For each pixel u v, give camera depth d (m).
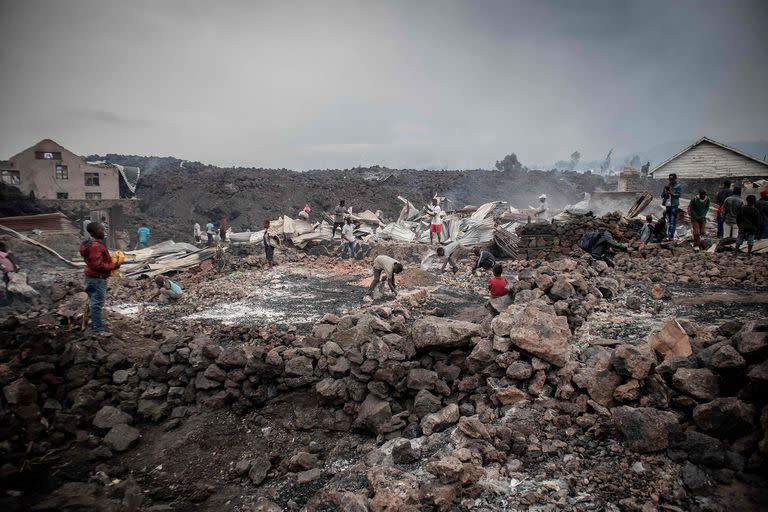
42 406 5.98
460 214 23.34
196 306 9.84
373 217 23.75
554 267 8.17
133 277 12.73
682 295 7.36
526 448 3.96
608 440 3.88
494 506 3.38
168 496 4.77
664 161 24.95
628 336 5.66
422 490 3.48
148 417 6.28
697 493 3.18
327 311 9.16
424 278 11.42
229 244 18.81
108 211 32.62
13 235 13.09
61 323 7.39
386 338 6.00
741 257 9.22
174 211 42.12
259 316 8.94
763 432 3.38
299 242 17.36
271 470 5.10
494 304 7.04
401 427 5.21
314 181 47.81
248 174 48.84
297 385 6.29
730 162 23.34
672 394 4.06
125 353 7.09
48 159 37.66
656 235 11.61
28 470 5.11
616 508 3.17
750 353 3.85
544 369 4.65
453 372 5.48
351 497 3.59
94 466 5.30
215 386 6.41
